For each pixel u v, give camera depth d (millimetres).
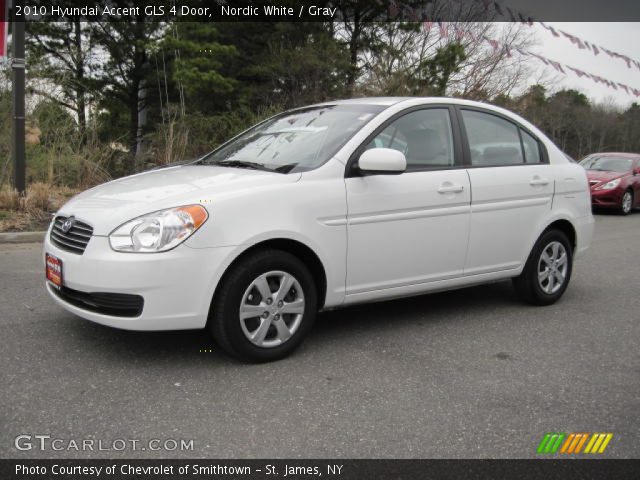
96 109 11281
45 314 4598
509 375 3791
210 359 3832
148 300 3400
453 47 17969
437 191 4449
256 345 3748
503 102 19094
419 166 4465
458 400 3400
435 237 4484
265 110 15805
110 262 3396
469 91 18359
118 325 3457
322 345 4203
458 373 3793
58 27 22281
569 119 37562
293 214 3781
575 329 4785
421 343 4316
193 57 19312
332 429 3020
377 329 4598
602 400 3465
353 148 4141
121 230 3451
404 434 2996
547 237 5289
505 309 5270
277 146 4484
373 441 2920
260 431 2973
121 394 3311
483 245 4805
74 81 11766
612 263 7637
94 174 10367
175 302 3449
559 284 5469
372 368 3818
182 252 3434
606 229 11344
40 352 3846
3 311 4645
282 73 20062
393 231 4242
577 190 5551
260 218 3656
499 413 3258
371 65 19609
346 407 3262
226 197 3609
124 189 3934
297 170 4016
